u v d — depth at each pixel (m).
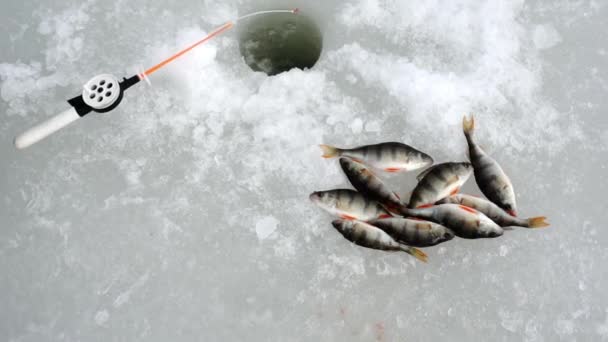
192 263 1.43
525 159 1.47
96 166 1.46
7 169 1.46
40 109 1.48
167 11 1.53
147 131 1.47
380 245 1.42
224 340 1.41
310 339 1.41
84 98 1.40
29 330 1.41
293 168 1.46
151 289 1.42
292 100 1.48
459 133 1.47
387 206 1.45
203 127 1.47
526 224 1.43
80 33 1.51
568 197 1.46
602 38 1.53
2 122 1.48
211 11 1.54
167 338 1.41
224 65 1.50
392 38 1.51
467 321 1.41
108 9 1.53
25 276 1.43
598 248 1.44
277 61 1.58
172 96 1.48
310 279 1.42
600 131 1.49
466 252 1.43
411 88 1.48
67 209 1.45
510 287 1.43
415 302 1.42
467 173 1.43
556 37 1.52
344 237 1.43
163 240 1.44
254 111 1.47
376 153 1.44
